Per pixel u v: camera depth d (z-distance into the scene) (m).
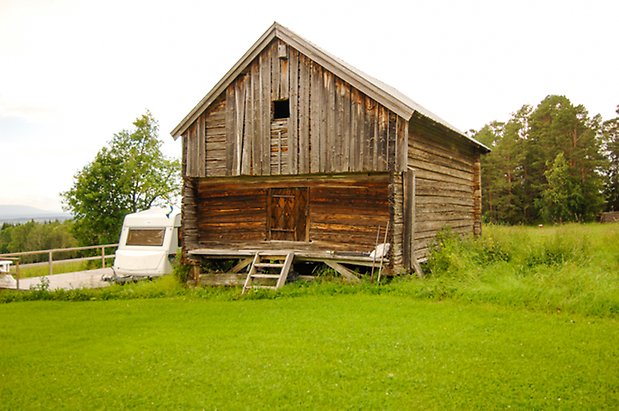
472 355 7.50
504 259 14.73
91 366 7.82
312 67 14.74
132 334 9.79
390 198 13.52
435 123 15.19
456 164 18.89
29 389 6.95
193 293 14.11
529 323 9.12
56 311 12.81
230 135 16.03
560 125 56.25
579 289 10.54
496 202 56.94
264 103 15.47
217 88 16.09
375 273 13.69
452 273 12.91
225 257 16.23
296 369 7.16
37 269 26.89
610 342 7.96
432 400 6.04
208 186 17.22
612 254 14.48
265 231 16.17
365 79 13.72
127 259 18.48
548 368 6.91
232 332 9.36
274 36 15.16
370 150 13.88
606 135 64.56
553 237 16.02
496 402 5.95
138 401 6.38
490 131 66.00
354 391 6.36
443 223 17.16
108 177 35.00
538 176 58.41
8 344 9.48
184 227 16.61
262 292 13.06
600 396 6.05
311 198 15.49
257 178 16.36
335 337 8.63
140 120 34.94
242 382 6.77
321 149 14.55
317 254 14.22
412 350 7.81
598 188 54.56
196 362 7.68
